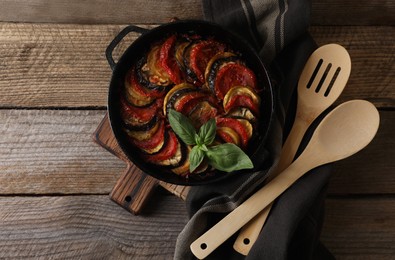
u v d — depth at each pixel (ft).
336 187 2.96
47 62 2.94
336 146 2.73
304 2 2.72
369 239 2.95
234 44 2.64
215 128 2.46
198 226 2.74
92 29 2.94
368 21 2.96
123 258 2.92
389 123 2.95
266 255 2.70
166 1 2.95
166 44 2.60
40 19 2.94
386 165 2.95
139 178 2.86
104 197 2.94
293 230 2.68
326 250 2.87
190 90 2.56
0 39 2.93
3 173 2.92
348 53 2.95
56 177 2.93
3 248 2.91
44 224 2.93
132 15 2.95
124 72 2.62
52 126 2.94
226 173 2.59
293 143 2.77
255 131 2.60
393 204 2.95
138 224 2.93
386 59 2.95
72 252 2.92
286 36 2.75
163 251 2.92
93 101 2.95
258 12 2.78
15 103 2.94
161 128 2.57
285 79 2.76
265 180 2.78
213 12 2.83
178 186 2.82
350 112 2.72
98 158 2.94
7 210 2.92
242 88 2.58
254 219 2.74
